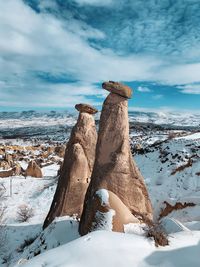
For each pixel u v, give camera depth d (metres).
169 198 18.33
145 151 38.03
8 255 14.00
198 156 27.00
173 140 37.38
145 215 12.12
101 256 6.66
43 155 63.44
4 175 39.38
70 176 14.52
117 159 12.16
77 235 12.11
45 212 22.39
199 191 18.94
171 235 8.80
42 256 6.79
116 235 7.66
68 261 6.46
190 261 7.02
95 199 10.77
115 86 12.30
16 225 18.44
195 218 14.96
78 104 15.52
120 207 10.62
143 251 7.12
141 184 12.46
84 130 15.20
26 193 29.20
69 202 14.33
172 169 26.11
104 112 12.62
